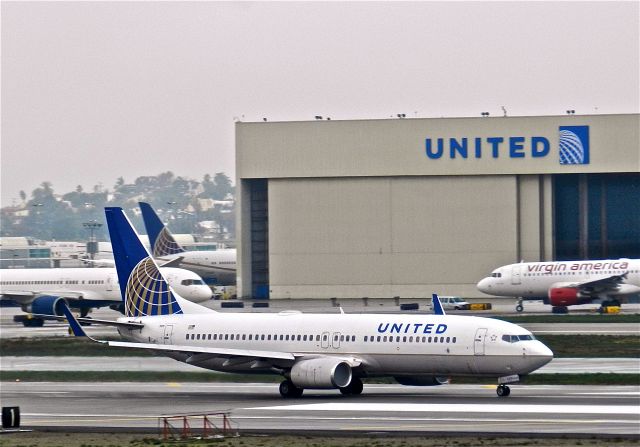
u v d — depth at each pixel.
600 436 181.12
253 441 187.12
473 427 196.50
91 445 188.12
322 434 191.75
